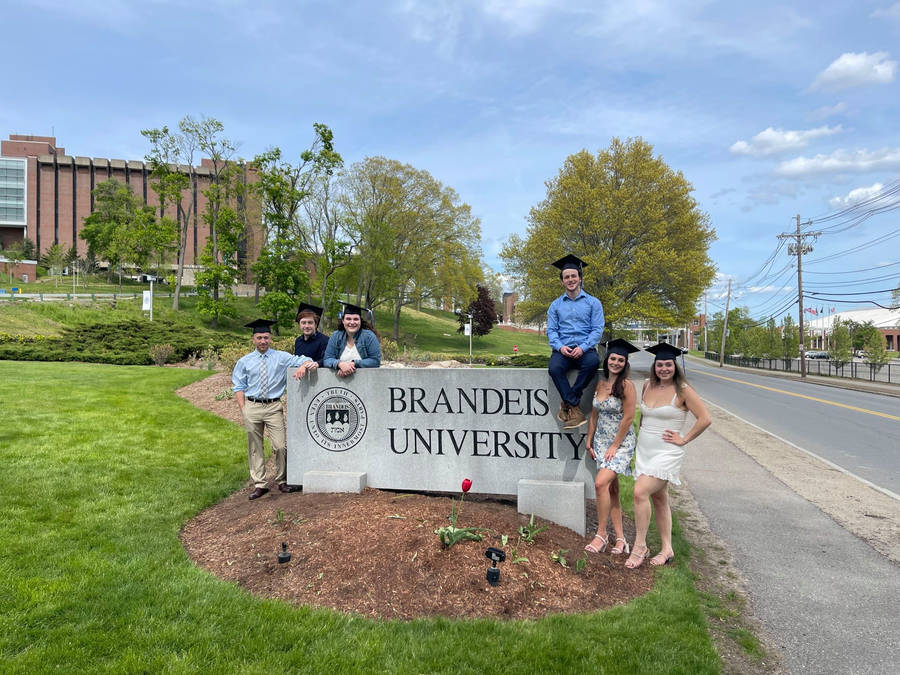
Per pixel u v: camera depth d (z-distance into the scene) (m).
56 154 101.12
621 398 4.46
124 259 69.94
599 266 32.84
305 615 3.46
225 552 4.39
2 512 5.09
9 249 93.56
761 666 3.24
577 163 35.75
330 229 50.28
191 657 2.99
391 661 2.99
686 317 36.75
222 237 50.22
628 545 4.91
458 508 4.88
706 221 36.91
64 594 3.64
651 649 3.18
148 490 6.01
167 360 23.95
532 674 2.91
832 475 8.43
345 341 5.82
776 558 5.06
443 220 53.09
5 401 10.34
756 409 17.56
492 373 5.30
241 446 8.27
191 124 50.12
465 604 3.61
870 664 3.30
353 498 5.14
